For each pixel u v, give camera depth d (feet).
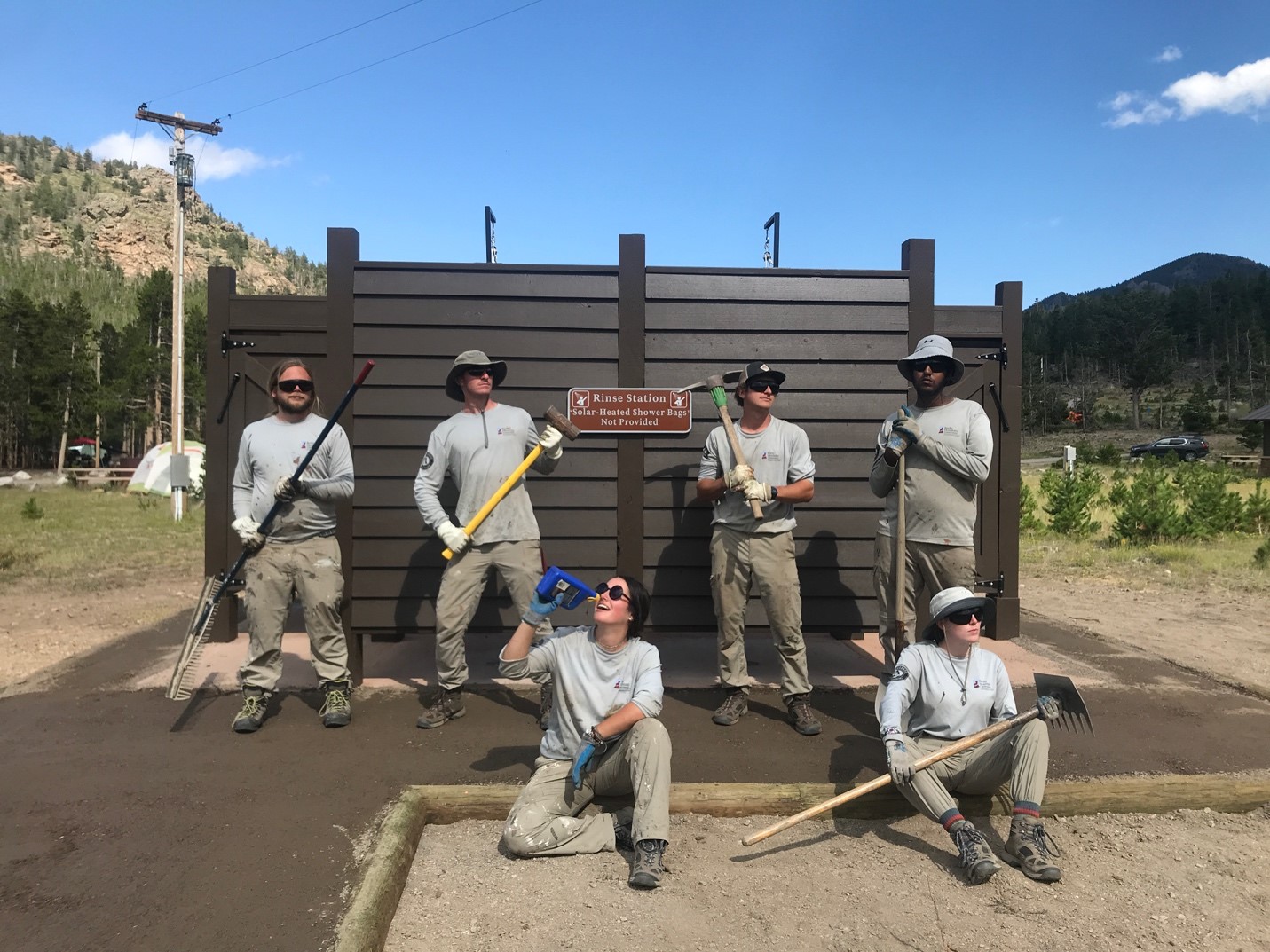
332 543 14.71
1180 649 20.53
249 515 14.49
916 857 10.11
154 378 170.30
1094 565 35.22
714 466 14.64
